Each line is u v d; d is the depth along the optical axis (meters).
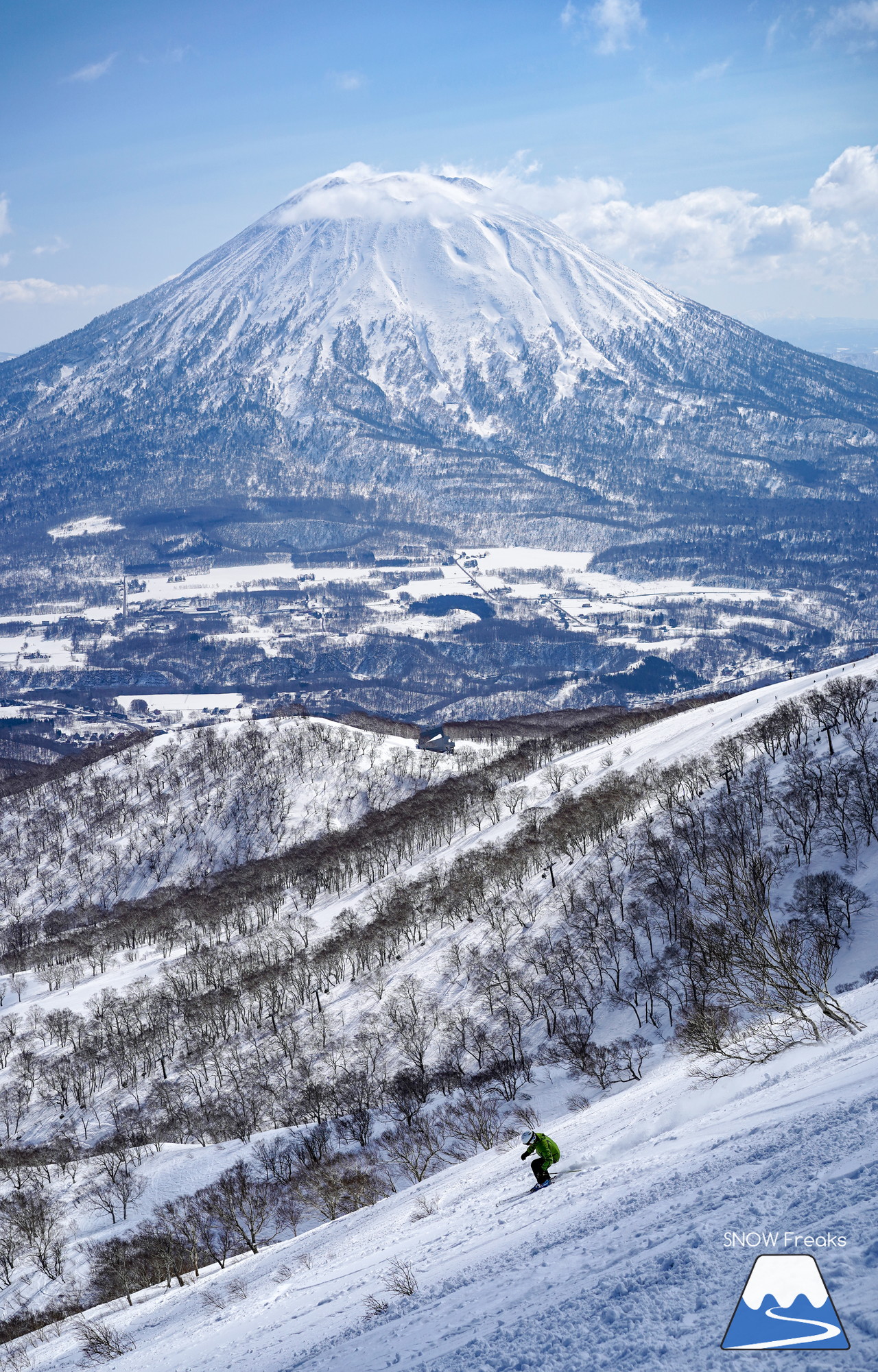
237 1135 125.25
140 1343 53.16
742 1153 18.66
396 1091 122.62
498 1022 140.50
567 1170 32.78
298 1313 30.11
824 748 169.62
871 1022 32.50
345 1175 97.62
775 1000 43.34
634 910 149.00
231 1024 178.00
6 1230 104.62
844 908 117.94
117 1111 153.25
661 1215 17.02
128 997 196.88
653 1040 116.75
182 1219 97.88
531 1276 17.47
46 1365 60.84
